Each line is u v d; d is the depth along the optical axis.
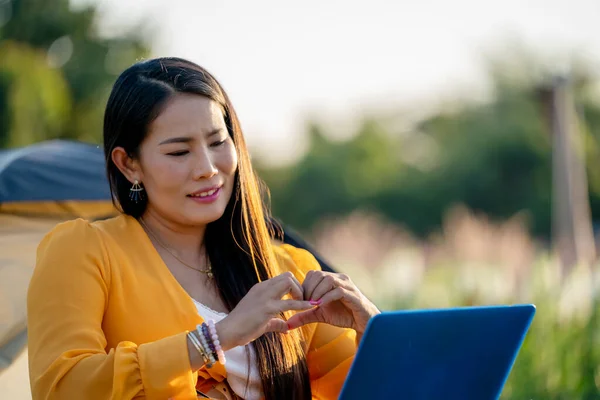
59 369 2.13
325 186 26.64
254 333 2.17
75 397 2.09
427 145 27.28
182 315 2.34
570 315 5.52
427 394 2.07
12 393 3.15
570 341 5.46
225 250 2.56
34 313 2.24
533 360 5.43
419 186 26.47
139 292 2.33
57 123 13.58
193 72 2.45
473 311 2.00
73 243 2.32
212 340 2.14
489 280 6.52
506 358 2.14
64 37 14.49
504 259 6.90
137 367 2.09
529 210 25.56
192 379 2.12
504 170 25.97
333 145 27.31
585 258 8.43
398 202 26.48
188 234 2.53
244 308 2.19
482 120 26.73
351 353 2.66
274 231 2.90
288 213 26.77
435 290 6.77
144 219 2.53
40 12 14.20
